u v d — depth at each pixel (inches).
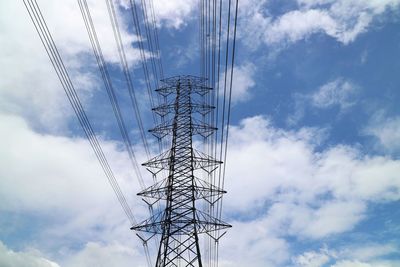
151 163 1328.7
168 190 1251.2
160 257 1135.0
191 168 1301.7
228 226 1195.9
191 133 1395.2
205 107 1467.8
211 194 1245.1
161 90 1530.5
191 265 1120.2
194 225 1170.6
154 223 1181.7
